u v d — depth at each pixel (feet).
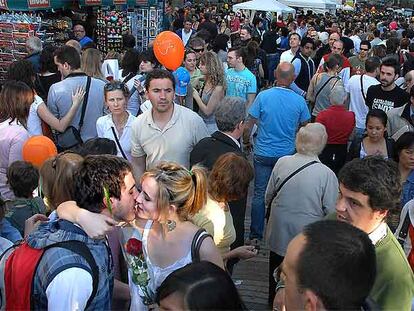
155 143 13.55
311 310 5.15
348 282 5.06
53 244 7.13
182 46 19.57
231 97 13.56
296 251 5.33
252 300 14.82
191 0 105.70
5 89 14.20
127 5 41.11
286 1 71.67
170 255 8.29
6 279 7.19
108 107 14.78
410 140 12.75
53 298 6.81
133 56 21.62
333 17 85.76
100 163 8.08
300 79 28.37
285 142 17.76
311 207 12.40
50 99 16.16
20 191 11.05
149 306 8.64
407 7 172.55
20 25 28.25
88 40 35.37
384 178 7.14
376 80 21.24
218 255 8.40
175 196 8.25
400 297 7.05
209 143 12.89
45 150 12.03
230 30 63.82
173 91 13.33
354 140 18.11
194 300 5.29
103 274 7.36
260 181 18.25
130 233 8.65
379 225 7.32
